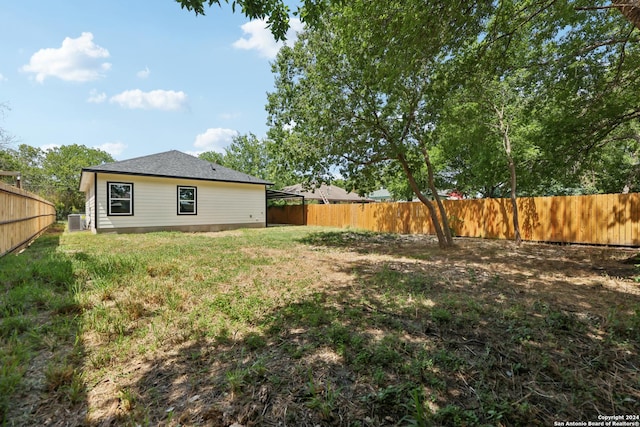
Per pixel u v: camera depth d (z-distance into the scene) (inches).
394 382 73.3
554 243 350.0
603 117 239.0
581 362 82.8
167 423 60.2
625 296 140.6
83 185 584.4
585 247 312.7
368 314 118.4
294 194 727.7
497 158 389.7
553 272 194.9
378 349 87.1
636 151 394.3
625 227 299.9
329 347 91.0
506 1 176.4
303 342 95.0
